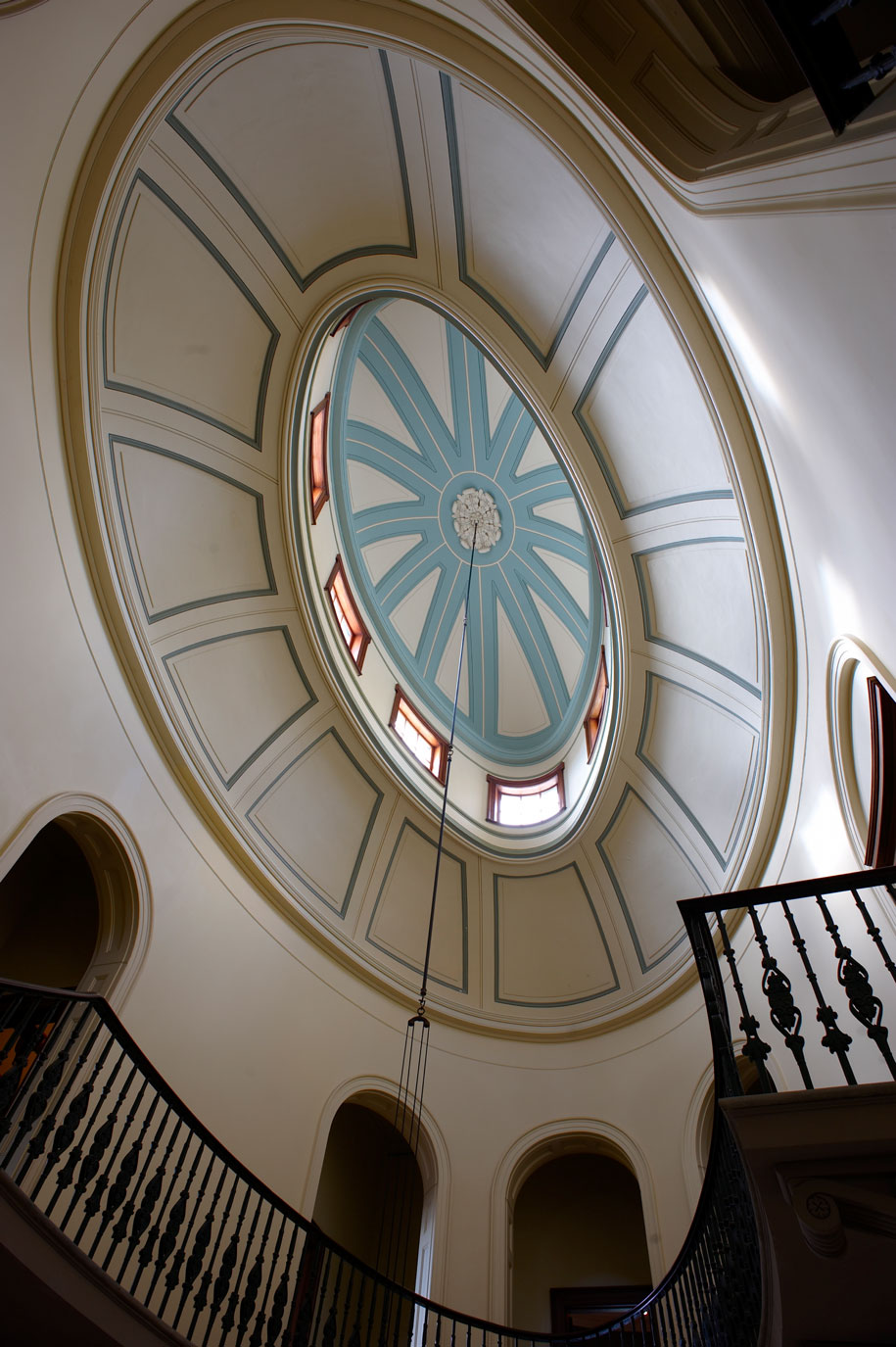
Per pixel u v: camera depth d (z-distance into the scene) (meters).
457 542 12.73
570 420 7.70
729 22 2.47
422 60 5.45
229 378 7.39
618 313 6.75
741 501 6.17
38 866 7.47
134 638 6.76
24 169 4.77
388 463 12.11
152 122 5.47
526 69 4.99
